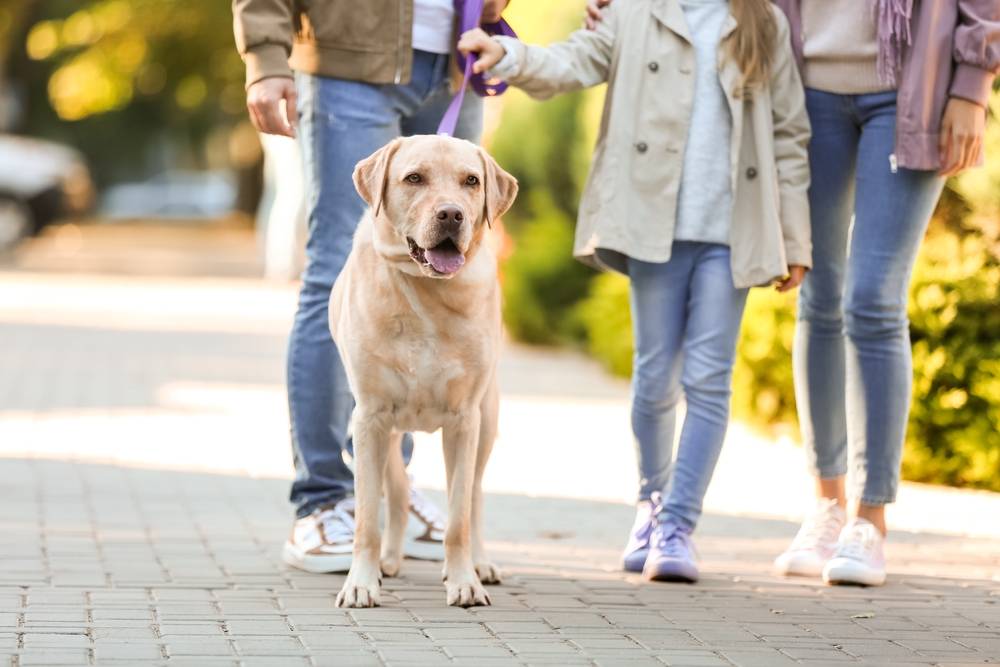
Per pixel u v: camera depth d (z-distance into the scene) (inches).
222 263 1266.0
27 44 1756.9
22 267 1123.3
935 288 355.3
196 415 474.3
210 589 233.0
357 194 257.9
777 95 254.8
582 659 194.2
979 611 231.9
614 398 543.8
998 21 243.3
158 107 2416.3
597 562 270.2
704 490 255.1
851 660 198.5
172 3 1533.0
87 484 342.3
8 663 182.9
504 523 311.3
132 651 190.1
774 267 247.4
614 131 256.4
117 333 713.6
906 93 244.4
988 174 342.6
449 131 249.1
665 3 257.4
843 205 262.1
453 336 222.4
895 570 266.8
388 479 247.1
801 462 397.1
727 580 254.7
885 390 254.4
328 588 236.7
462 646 199.3
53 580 234.5
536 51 256.7
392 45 253.8
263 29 252.1
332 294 244.8
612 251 262.4
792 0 259.3
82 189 1257.4
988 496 350.0
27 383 535.8
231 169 2780.5
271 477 364.5
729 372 255.9
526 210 710.5
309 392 258.4
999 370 350.0
